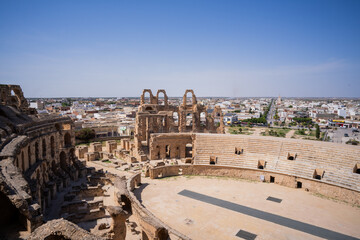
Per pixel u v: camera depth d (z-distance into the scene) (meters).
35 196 30.92
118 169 57.31
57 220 17.67
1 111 39.41
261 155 53.44
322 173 45.28
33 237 16.27
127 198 37.47
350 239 30.83
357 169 44.94
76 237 16.23
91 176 49.59
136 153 66.38
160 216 36.28
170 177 53.34
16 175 22.92
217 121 199.38
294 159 50.09
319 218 35.91
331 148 47.25
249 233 31.94
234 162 54.16
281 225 33.94
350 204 40.50
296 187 47.44
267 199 42.34
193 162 56.03
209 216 36.41
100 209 34.56
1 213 20.98
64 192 44.28
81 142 93.94
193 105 84.81
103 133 116.31
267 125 193.62
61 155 52.50
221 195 43.94
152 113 74.88
